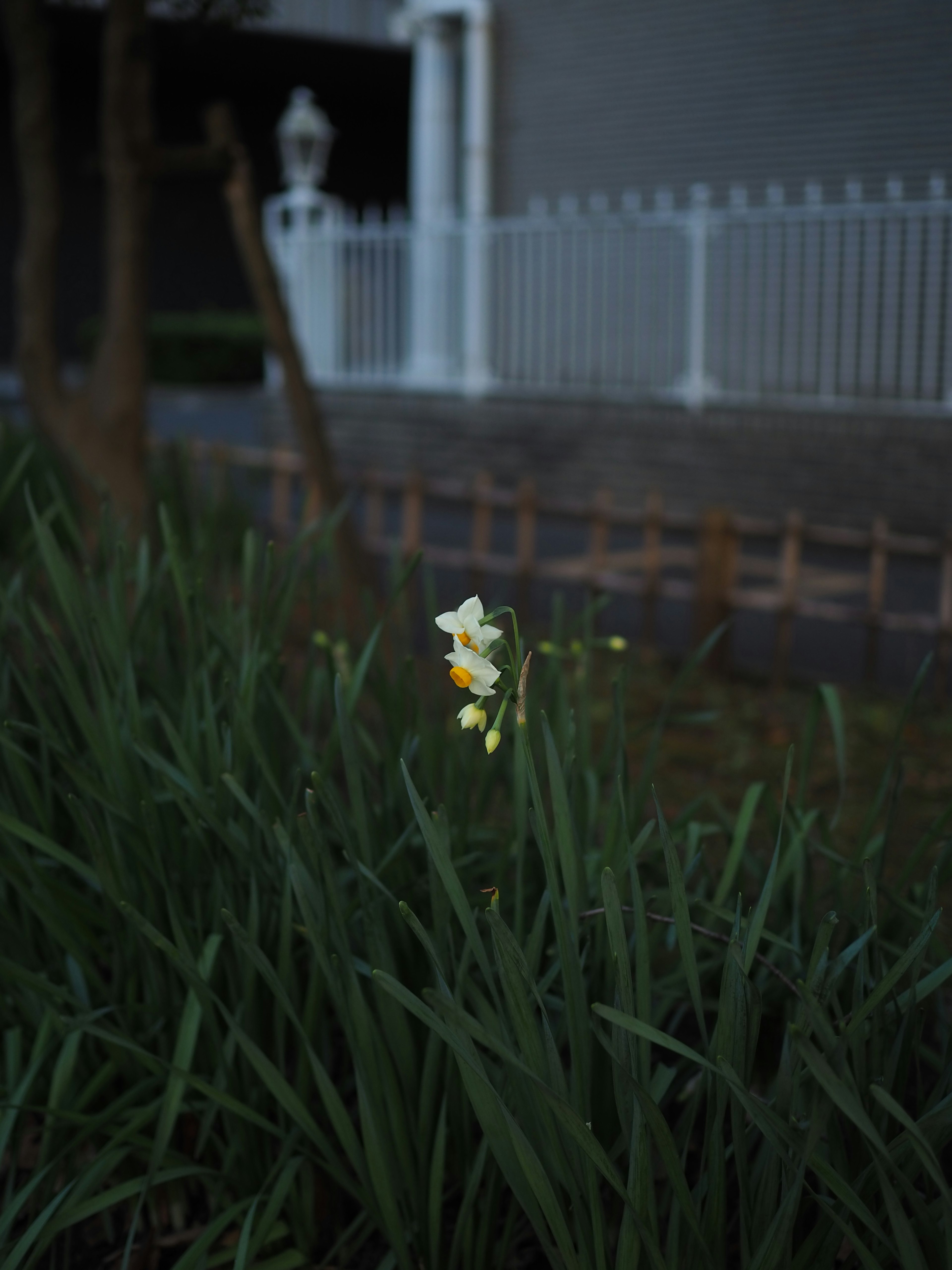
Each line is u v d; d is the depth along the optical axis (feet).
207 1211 6.81
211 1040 6.23
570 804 5.83
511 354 38.88
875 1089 4.30
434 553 22.30
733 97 34.99
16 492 15.14
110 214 14.75
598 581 20.20
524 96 39.09
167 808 6.52
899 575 26.22
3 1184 7.03
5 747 6.51
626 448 32.12
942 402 28.68
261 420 39.73
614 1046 4.79
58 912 6.36
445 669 14.83
